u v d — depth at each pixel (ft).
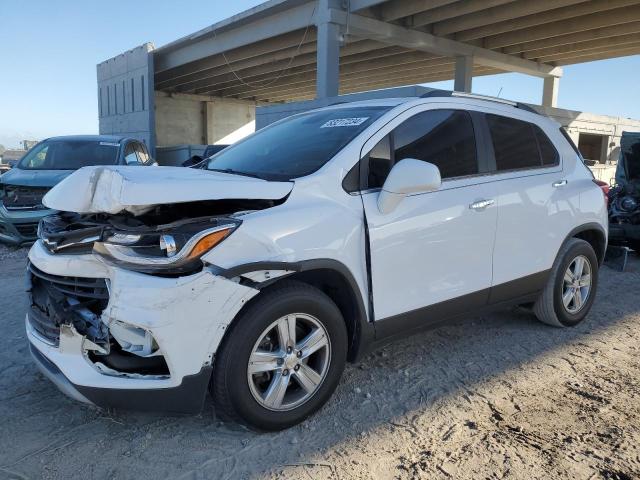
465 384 11.76
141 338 8.53
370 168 10.86
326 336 9.98
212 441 9.46
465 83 70.74
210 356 8.72
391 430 9.89
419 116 11.98
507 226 12.92
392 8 59.52
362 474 8.61
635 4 52.26
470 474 8.63
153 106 99.55
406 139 11.59
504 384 11.78
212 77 104.68
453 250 11.79
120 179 8.91
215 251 8.56
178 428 9.86
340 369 10.31
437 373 12.28
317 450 9.24
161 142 125.18
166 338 8.34
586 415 10.50
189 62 90.33
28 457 8.93
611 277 22.07
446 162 12.08
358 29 59.82
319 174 10.21
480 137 12.91
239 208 9.57
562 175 14.73
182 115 127.95
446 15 57.82
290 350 9.55
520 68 78.13
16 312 16.15
